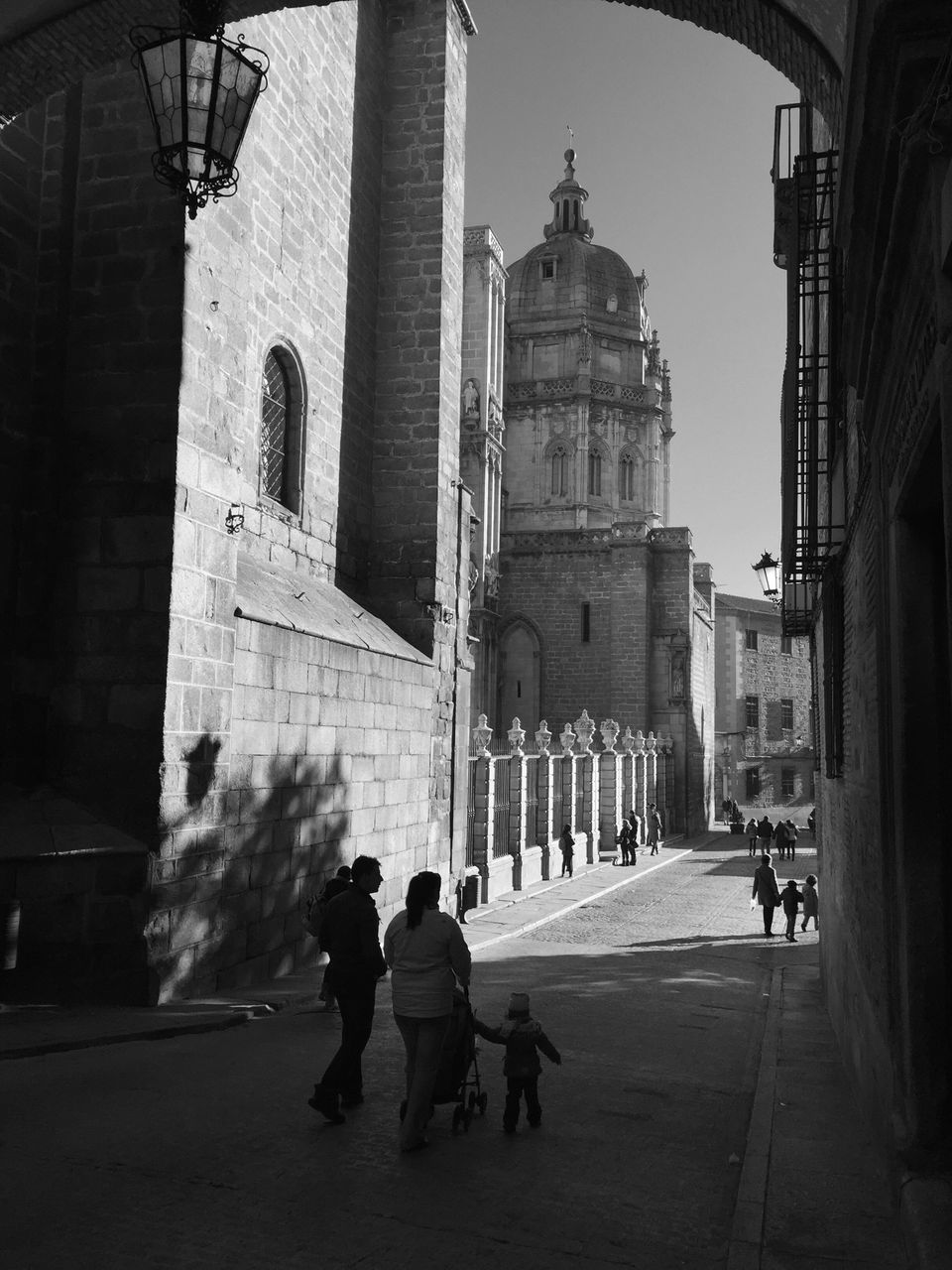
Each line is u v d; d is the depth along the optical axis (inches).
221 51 250.7
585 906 1053.8
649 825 1653.5
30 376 449.7
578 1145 259.4
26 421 446.6
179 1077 301.7
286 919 526.0
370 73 786.2
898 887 215.3
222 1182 216.7
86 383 446.6
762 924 959.0
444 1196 215.2
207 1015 391.9
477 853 1012.5
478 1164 238.1
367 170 780.6
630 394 2635.3
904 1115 215.8
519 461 2578.7
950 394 126.3
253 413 591.5
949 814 206.5
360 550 763.4
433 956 245.9
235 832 477.4
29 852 387.9
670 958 731.4
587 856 1457.9
